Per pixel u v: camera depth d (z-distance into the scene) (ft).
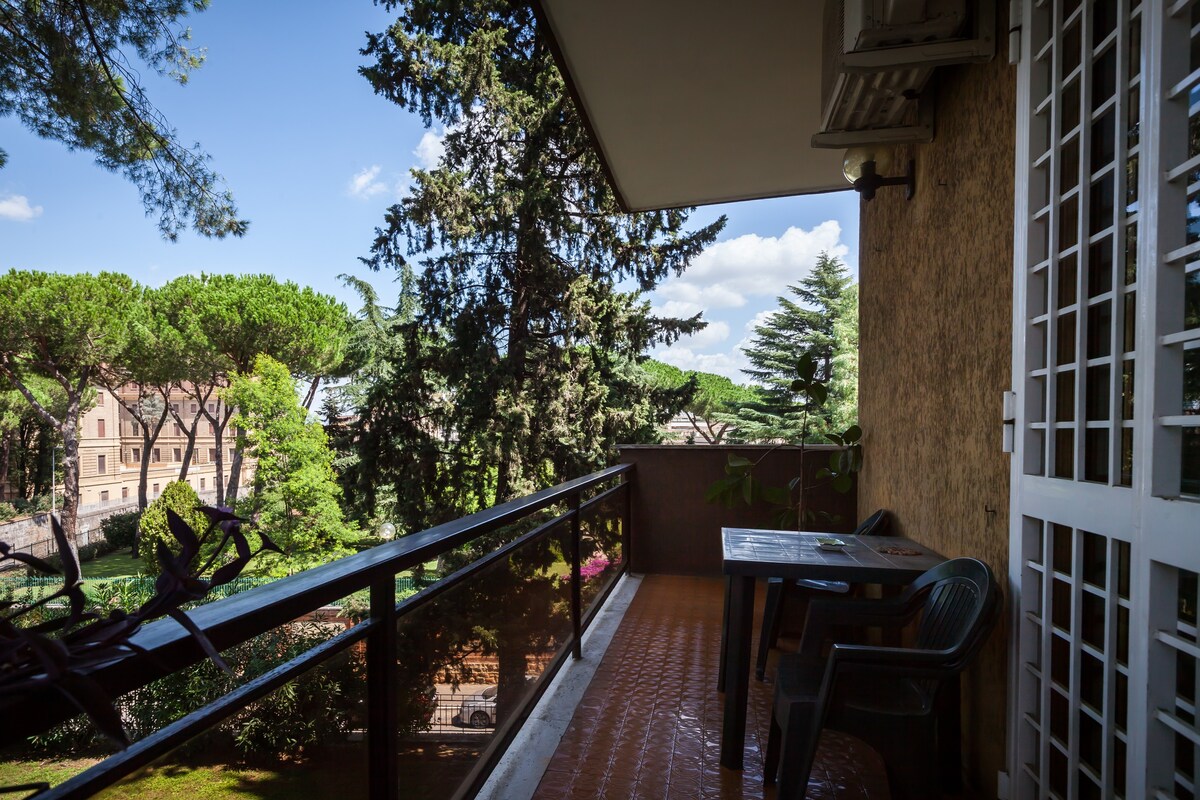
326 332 89.81
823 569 7.76
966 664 5.80
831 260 71.41
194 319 81.87
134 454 117.70
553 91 41.19
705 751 8.16
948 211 8.36
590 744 8.30
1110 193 5.20
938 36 6.78
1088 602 5.38
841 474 12.93
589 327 42.70
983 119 7.30
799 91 11.93
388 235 43.45
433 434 46.11
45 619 2.05
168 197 24.41
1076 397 5.30
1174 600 4.26
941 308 8.60
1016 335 6.33
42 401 82.69
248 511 67.51
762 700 9.70
